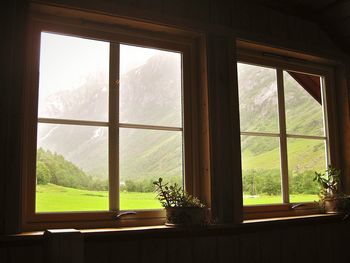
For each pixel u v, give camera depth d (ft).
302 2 9.17
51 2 6.50
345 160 10.03
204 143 7.84
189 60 8.18
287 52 9.34
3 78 6.05
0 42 6.09
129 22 7.34
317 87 10.18
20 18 6.29
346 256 9.53
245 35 8.52
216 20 8.21
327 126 10.11
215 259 7.57
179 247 7.19
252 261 8.02
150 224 7.34
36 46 6.72
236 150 7.98
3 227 5.82
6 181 5.90
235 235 7.86
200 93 8.05
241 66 8.93
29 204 6.37
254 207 8.55
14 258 5.80
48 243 4.20
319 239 9.09
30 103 6.56
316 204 9.59
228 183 7.83
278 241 8.43
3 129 5.96
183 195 7.29
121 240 6.51
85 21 7.13
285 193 9.12
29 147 6.47
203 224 7.21
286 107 9.50
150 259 6.88
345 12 9.22
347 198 9.41
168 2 7.65
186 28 7.77
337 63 10.22
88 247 6.33
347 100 10.10
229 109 8.07
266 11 9.01
